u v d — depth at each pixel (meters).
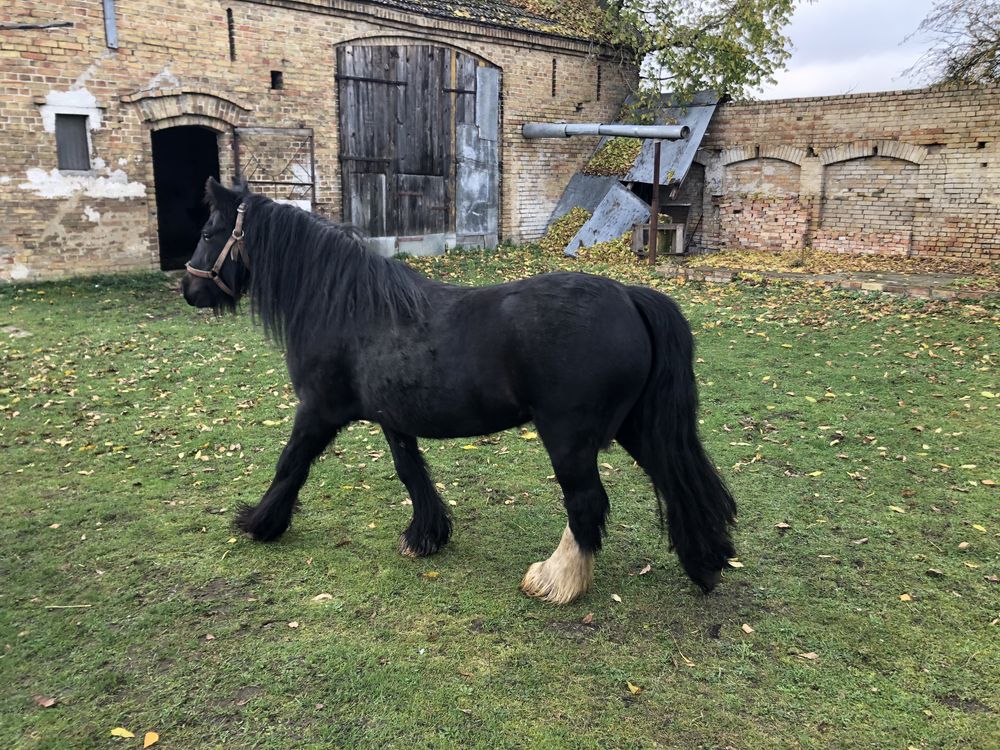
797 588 3.48
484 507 4.46
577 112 16.22
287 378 6.91
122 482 4.71
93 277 10.57
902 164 12.52
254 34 11.57
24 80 9.67
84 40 10.03
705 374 6.91
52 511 4.29
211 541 3.97
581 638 3.12
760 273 11.23
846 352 7.41
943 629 3.13
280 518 3.90
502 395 3.21
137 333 8.30
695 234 15.53
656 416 3.22
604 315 3.10
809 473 4.80
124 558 3.78
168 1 10.64
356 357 3.49
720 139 14.75
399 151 13.68
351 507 4.44
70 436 5.48
